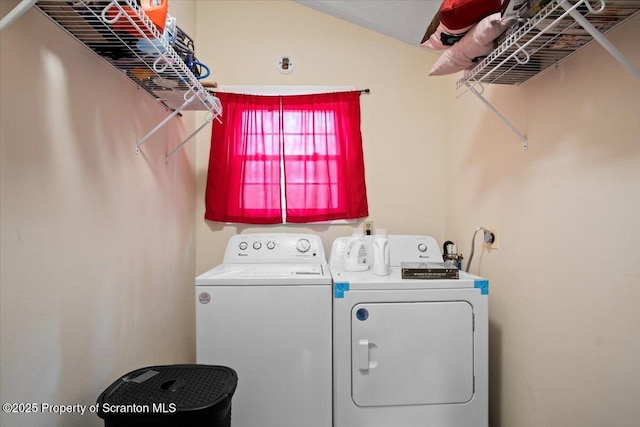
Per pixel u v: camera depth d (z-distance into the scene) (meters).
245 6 2.34
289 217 2.27
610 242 1.03
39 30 0.90
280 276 1.57
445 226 2.33
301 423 1.53
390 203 2.34
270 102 2.30
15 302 0.82
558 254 1.25
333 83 2.35
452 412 1.50
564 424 1.22
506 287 1.59
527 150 1.43
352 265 1.78
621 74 0.99
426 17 1.93
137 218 1.44
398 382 1.49
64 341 0.99
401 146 2.35
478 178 1.85
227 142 2.25
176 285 1.92
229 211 2.25
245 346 1.52
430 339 1.50
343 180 2.29
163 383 1.04
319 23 2.36
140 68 1.25
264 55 2.33
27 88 0.86
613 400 1.02
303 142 2.30
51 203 0.94
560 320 1.24
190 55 1.32
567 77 1.20
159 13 0.98
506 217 1.59
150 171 1.57
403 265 1.67
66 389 0.99
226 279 1.52
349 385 1.49
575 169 1.17
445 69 1.39
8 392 0.80
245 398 1.51
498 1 1.06
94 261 1.13
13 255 0.81
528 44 1.02
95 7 0.89
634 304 0.95
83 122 1.08
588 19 0.95
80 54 1.06
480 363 1.51
